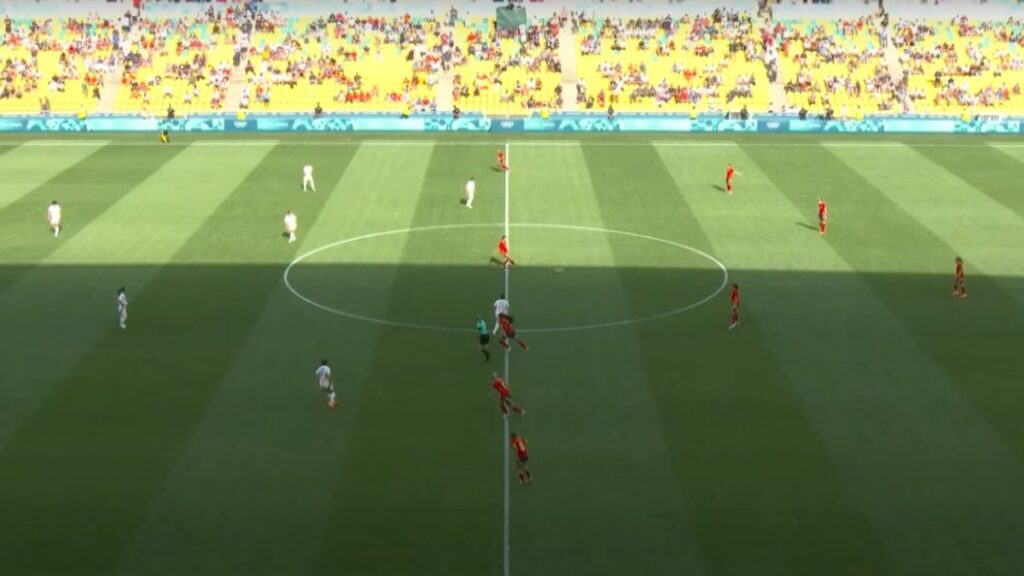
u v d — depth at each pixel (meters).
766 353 49.66
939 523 36.47
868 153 91.44
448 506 37.47
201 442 41.56
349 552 34.94
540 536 35.81
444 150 92.19
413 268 61.44
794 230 69.00
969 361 48.81
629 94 108.56
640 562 34.44
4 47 112.56
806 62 112.75
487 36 115.31
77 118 99.88
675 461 40.25
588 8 118.75
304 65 111.31
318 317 53.84
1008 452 40.88
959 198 76.88
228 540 35.53
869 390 45.91
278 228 68.88
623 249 65.12
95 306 55.03
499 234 68.12
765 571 33.97
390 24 116.44
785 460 40.31
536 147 93.75
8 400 44.84
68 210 72.62
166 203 74.56
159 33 114.75
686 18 118.06
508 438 42.00
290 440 41.75
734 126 101.25
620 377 47.25
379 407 44.47
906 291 57.78
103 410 44.06
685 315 54.34
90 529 36.06
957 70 111.75
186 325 52.66
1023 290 57.97
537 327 52.78
